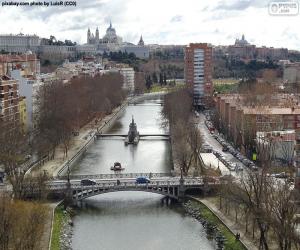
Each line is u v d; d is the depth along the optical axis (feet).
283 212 585.22
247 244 650.84
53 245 653.30
